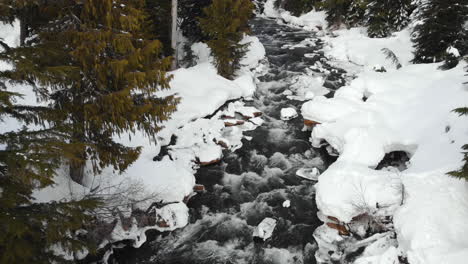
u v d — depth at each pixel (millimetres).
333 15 25781
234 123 14664
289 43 24094
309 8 29922
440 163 9609
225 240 9711
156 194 9664
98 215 8719
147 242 9484
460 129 10305
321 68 19594
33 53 6008
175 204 10250
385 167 11664
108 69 7613
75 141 6258
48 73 5867
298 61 20812
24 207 5570
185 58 20297
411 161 10680
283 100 16812
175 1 16203
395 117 12812
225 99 15484
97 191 9062
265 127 14859
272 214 10586
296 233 9836
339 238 9305
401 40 20219
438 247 7152
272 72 19531
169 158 12148
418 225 7746
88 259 8383
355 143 11266
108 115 7891
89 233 8469
